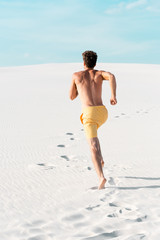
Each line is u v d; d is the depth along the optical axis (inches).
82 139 332.8
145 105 644.1
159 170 207.0
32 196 164.1
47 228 124.2
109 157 248.7
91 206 145.6
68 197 160.7
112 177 193.6
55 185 182.1
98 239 114.2
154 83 1112.8
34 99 725.3
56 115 512.4
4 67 1924.2
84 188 174.7
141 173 201.3
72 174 204.2
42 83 1112.8
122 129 386.0
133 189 169.8
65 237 116.4
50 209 145.2
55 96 781.9
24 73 1572.3
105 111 177.5
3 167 225.5
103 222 127.9
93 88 178.9
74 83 184.9
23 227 126.0
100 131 374.6
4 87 988.6
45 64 2034.9
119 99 738.2
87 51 186.4
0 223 131.0
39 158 252.2
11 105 630.5
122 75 1400.1
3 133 368.5
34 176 201.2
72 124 429.7
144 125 412.8
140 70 1636.3
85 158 250.7
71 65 1950.1
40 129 393.4
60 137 343.0
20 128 401.7
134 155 253.4
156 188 170.9
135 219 129.1
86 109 174.9
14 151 278.4
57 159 247.9
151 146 287.3
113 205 149.6
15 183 187.3
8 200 158.7
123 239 111.8
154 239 112.4
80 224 127.6
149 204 146.8
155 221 128.2
